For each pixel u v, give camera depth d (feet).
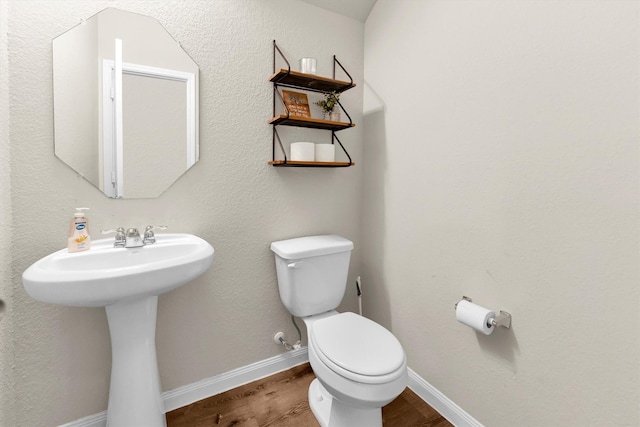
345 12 6.00
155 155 4.58
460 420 4.61
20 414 3.98
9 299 3.77
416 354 5.39
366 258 6.50
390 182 5.78
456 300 4.62
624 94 2.88
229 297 5.32
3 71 3.58
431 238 4.99
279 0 5.40
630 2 2.82
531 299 3.69
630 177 2.87
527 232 3.70
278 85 5.51
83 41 4.09
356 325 4.59
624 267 2.95
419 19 5.03
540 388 3.65
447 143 4.64
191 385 5.11
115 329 3.91
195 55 4.76
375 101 6.07
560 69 3.33
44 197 3.96
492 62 3.99
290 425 4.66
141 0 4.38
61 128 4.00
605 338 3.10
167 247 4.27
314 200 6.00
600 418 3.17
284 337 5.89
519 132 3.73
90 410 4.40
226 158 5.10
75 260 3.73
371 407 3.55
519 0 3.67
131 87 4.39
